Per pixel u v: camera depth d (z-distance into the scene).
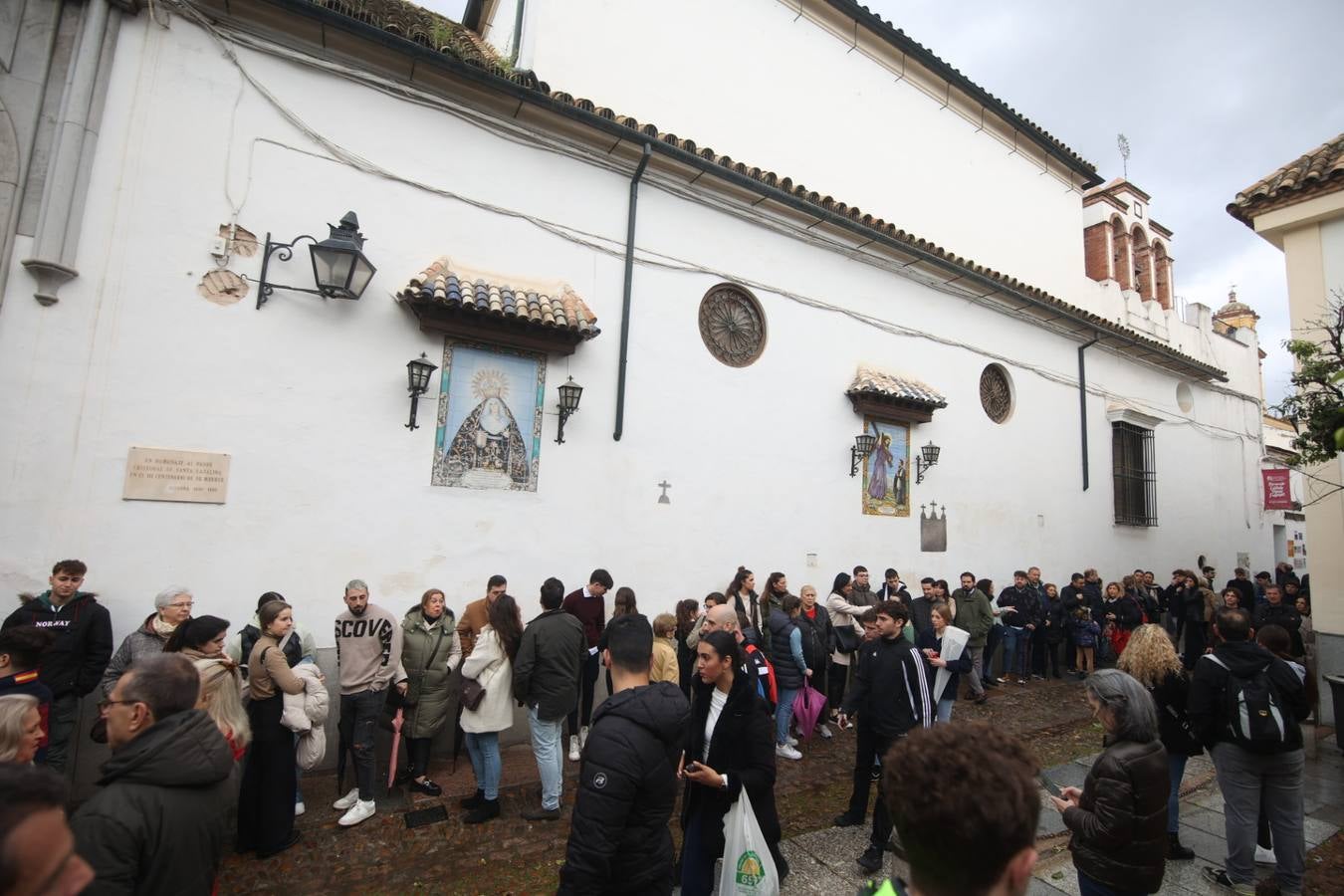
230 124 5.02
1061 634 9.83
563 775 5.42
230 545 4.79
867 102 10.17
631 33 7.80
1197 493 14.18
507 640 4.76
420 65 5.63
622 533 6.53
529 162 6.33
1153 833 2.64
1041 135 12.48
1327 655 7.58
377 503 5.35
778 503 7.62
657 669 5.35
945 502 9.34
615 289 6.72
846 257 8.59
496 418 5.94
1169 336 14.70
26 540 4.20
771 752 3.05
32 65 4.46
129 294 4.59
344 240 4.90
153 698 2.05
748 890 2.81
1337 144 8.27
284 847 4.12
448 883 3.87
